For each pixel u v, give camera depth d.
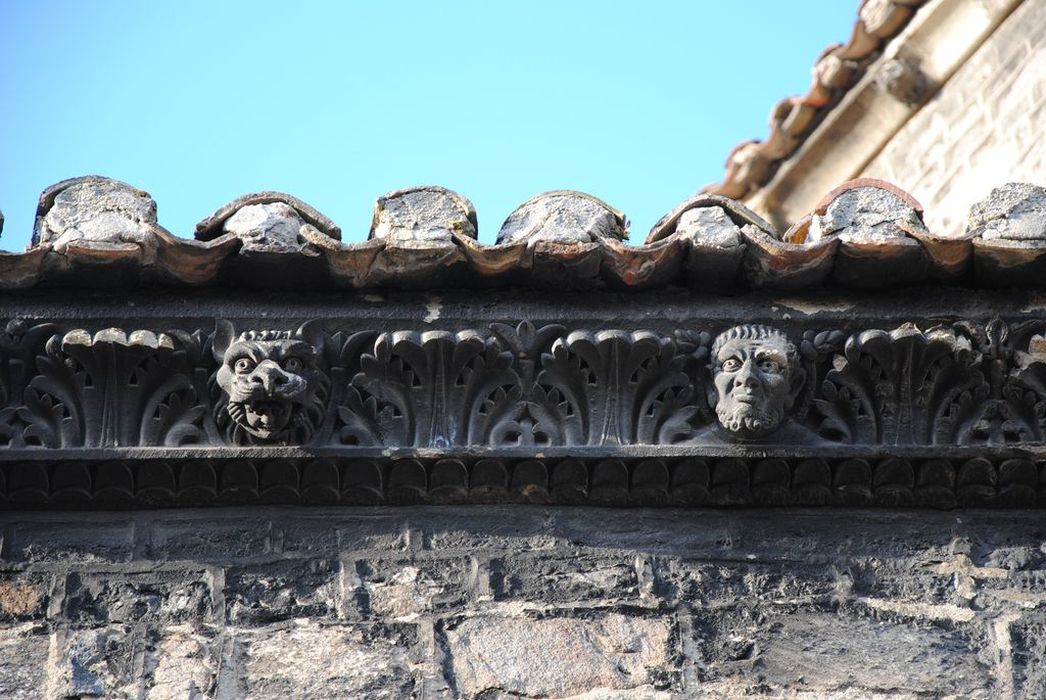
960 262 13.66
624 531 13.41
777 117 26.81
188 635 12.72
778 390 13.30
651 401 13.54
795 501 13.61
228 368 13.25
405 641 12.75
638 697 12.58
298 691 12.47
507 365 13.54
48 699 12.38
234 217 13.47
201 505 13.37
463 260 13.41
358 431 13.40
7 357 13.38
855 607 13.14
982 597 13.24
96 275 13.38
